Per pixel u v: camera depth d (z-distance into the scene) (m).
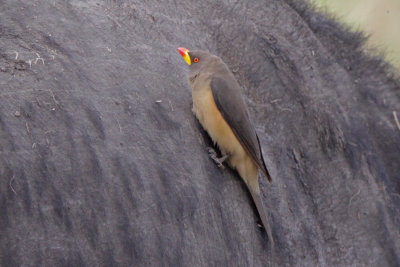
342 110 19.28
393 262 18.17
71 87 13.62
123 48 15.42
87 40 14.89
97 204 12.84
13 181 11.94
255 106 18.25
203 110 15.42
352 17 31.41
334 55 21.22
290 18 20.61
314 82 19.31
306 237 17.20
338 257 17.66
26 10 14.69
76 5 15.68
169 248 13.59
